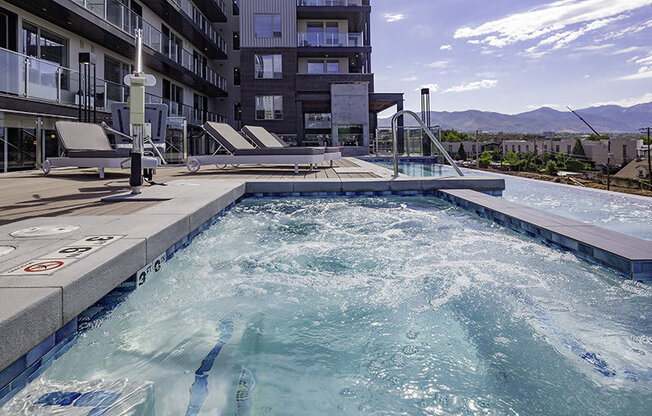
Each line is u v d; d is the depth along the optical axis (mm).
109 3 12016
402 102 20312
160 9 16547
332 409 1266
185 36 20156
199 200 3623
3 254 1756
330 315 1982
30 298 1235
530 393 1338
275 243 3355
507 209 3932
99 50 13328
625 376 1429
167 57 16000
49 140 9750
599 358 1554
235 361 1547
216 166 10344
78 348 1558
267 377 1440
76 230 2293
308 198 5734
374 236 3588
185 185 5027
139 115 3867
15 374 1205
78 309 1454
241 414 1226
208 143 18469
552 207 4676
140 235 2170
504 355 1587
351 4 22750
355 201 5504
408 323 1885
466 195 4977
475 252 3031
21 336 1153
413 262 2799
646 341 1680
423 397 1325
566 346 1646
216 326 1860
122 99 11977
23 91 8328
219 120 22062
